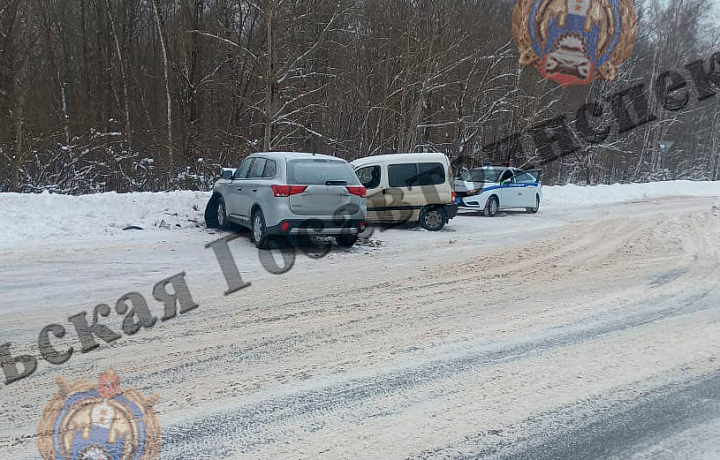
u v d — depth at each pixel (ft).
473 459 11.14
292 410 13.10
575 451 11.48
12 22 69.10
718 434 12.22
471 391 14.23
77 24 95.81
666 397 13.96
